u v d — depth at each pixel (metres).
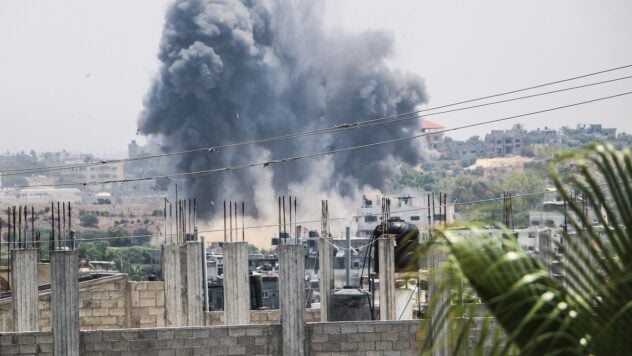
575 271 25.27
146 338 98.19
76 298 97.94
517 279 25.05
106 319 139.62
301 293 100.75
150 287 140.62
